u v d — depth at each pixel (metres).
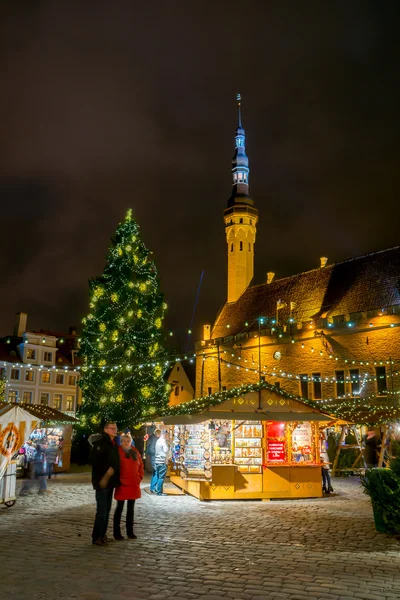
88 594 6.79
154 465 18.66
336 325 42.72
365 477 12.17
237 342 52.31
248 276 63.34
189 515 13.78
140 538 10.56
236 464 17.47
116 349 33.72
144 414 31.98
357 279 46.78
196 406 18.55
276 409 18.12
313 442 18.66
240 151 67.81
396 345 38.72
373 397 39.28
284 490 17.53
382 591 7.10
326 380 39.75
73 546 9.74
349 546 10.01
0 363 52.97
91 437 10.38
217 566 8.36
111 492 10.16
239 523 12.55
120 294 34.44
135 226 36.16
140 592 6.93
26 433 15.17
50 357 57.00
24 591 6.90
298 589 7.17
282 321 50.28
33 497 17.58
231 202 65.50
